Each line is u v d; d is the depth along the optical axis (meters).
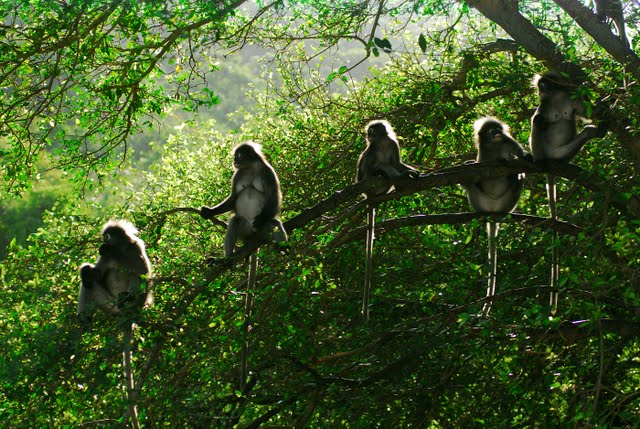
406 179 7.13
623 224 7.82
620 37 8.52
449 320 7.57
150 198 12.64
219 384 7.66
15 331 7.74
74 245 9.05
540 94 8.01
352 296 8.91
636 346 7.66
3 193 10.80
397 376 7.54
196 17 9.54
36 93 9.32
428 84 9.88
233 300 8.35
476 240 8.91
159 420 7.51
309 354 8.54
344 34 9.11
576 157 9.24
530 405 7.15
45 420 7.34
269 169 8.52
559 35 10.36
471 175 7.16
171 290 8.59
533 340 7.32
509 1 8.40
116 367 7.84
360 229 7.95
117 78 9.77
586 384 7.27
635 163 7.54
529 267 8.53
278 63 11.75
